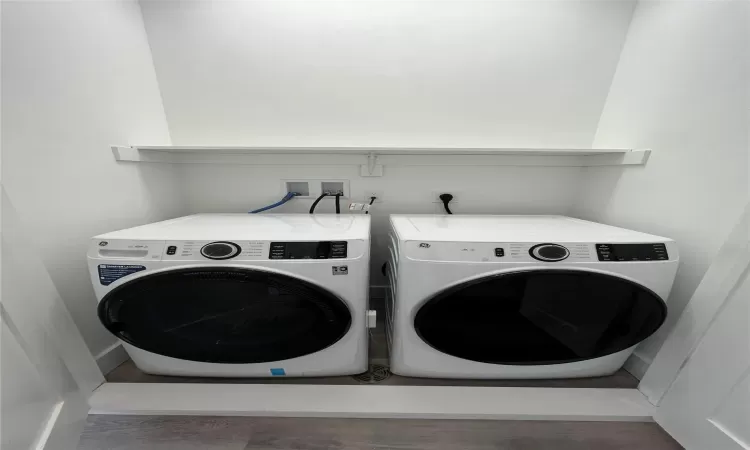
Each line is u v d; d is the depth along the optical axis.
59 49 0.92
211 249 0.83
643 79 1.15
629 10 1.22
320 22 1.27
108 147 1.10
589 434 0.95
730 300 0.78
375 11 1.26
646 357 1.11
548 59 1.32
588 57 1.30
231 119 1.39
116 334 0.95
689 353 0.90
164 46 1.28
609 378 1.14
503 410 1.00
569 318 0.95
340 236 0.89
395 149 1.23
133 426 0.96
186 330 0.96
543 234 0.96
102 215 1.09
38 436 0.82
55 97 0.92
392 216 1.35
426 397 1.04
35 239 0.88
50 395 0.86
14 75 0.81
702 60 0.92
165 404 1.00
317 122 1.40
